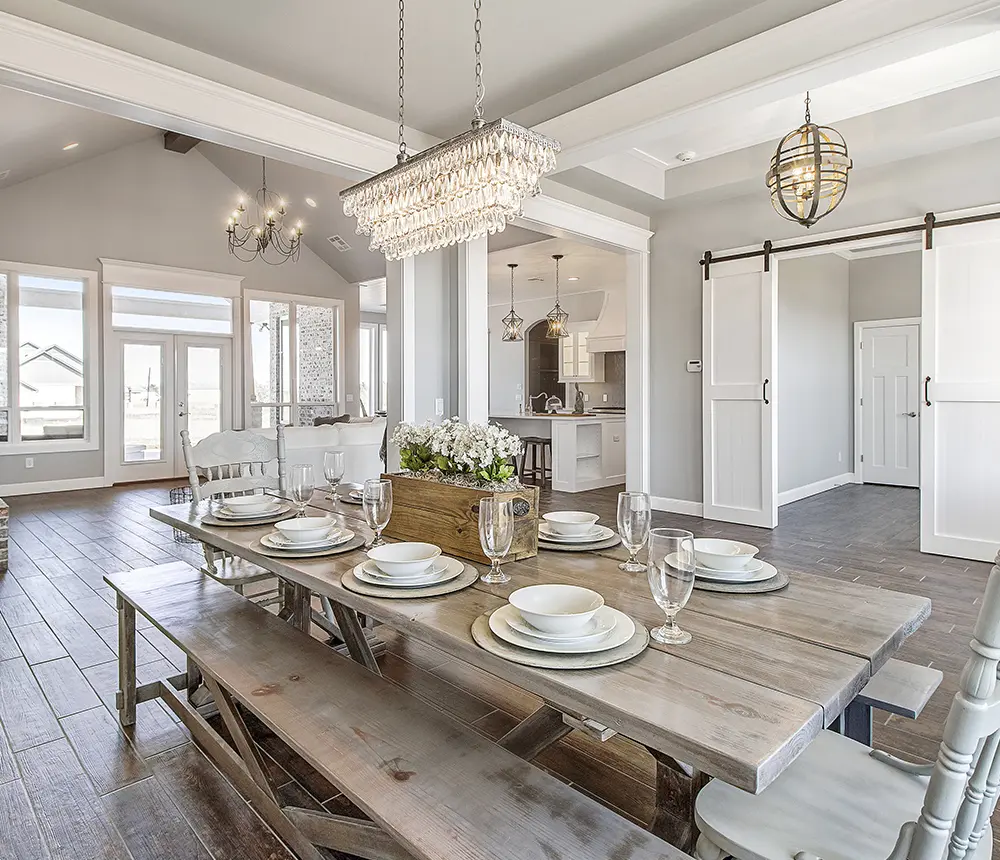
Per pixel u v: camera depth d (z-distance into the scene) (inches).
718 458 212.4
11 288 278.4
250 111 128.3
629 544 62.6
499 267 328.5
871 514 227.6
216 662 65.9
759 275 200.8
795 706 37.5
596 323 381.1
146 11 109.5
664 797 55.9
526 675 42.4
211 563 107.3
